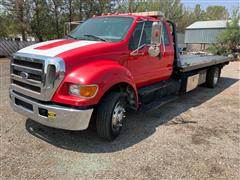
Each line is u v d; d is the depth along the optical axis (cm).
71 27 571
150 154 367
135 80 473
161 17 544
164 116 541
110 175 312
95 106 374
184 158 359
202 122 511
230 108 619
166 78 596
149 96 522
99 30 468
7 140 391
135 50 453
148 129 462
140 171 323
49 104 352
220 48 2530
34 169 318
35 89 362
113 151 372
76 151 369
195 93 790
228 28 2645
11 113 507
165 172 323
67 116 340
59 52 358
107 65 384
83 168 325
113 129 400
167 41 566
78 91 338
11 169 315
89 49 378
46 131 430
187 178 312
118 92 404
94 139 409
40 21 2133
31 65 364
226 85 944
